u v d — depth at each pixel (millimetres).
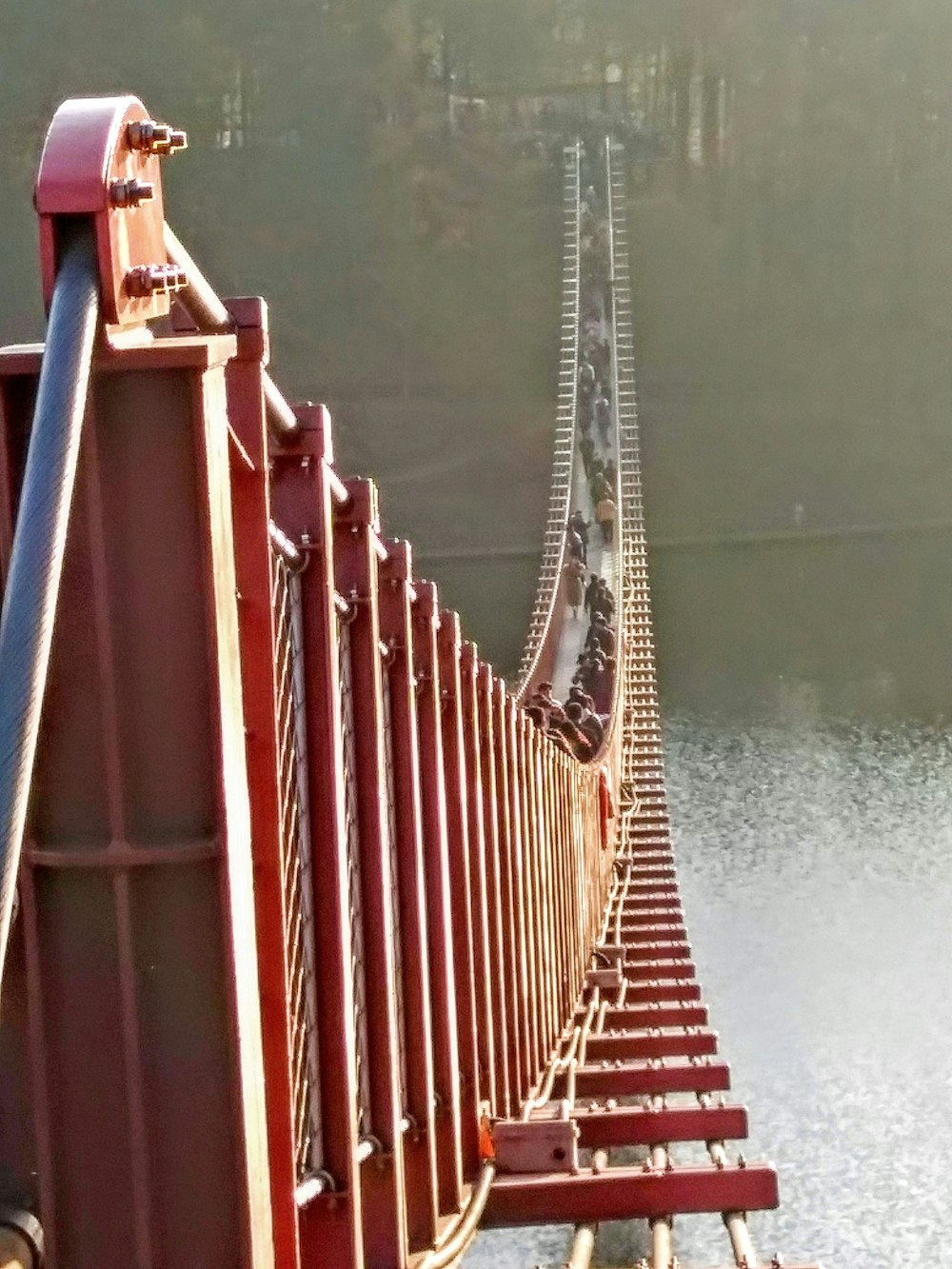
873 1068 29500
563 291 88500
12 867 2264
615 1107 9984
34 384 3133
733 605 77062
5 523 3141
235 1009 3285
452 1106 6961
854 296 104000
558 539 47375
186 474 3178
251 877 3637
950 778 48969
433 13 109812
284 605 4418
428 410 94688
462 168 99188
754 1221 25188
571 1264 6762
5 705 2311
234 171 96688
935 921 36719
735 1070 29812
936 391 99938
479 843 8789
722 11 109938
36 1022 3260
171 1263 3322
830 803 47188
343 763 5113
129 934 3236
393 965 6059
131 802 3236
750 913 37938
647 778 30891
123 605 3199
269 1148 3861
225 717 3268
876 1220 25141
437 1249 6090
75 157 2693
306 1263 4711
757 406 99562
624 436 62906
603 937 20484
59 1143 3309
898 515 94188
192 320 3486
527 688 28312
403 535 87938
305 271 96750
